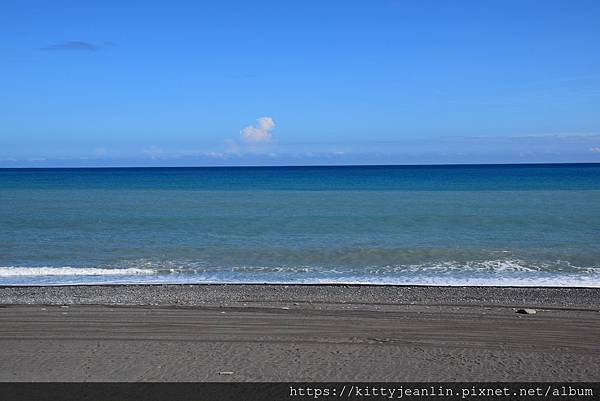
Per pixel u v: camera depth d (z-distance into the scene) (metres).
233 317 12.11
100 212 38.47
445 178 93.56
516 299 14.37
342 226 30.92
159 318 12.01
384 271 19.48
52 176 118.56
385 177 100.88
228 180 94.12
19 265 20.55
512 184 72.69
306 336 10.56
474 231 28.81
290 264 20.80
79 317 12.10
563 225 30.64
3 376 8.27
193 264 20.80
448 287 16.12
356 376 8.33
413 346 9.89
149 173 139.62
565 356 9.29
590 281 17.64
